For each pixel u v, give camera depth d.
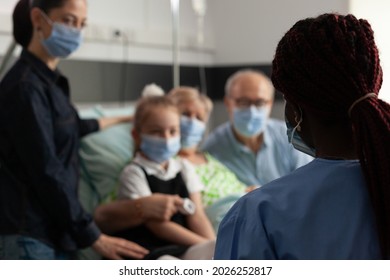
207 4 4.01
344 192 0.88
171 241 2.22
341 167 0.90
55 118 2.10
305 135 0.96
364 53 0.87
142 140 2.34
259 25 3.88
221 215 2.43
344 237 0.85
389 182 0.82
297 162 2.77
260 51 3.89
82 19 2.15
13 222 1.97
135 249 2.10
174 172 2.41
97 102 3.12
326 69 0.86
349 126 0.90
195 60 3.88
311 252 0.85
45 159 1.96
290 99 0.92
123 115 2.81
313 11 3.63
